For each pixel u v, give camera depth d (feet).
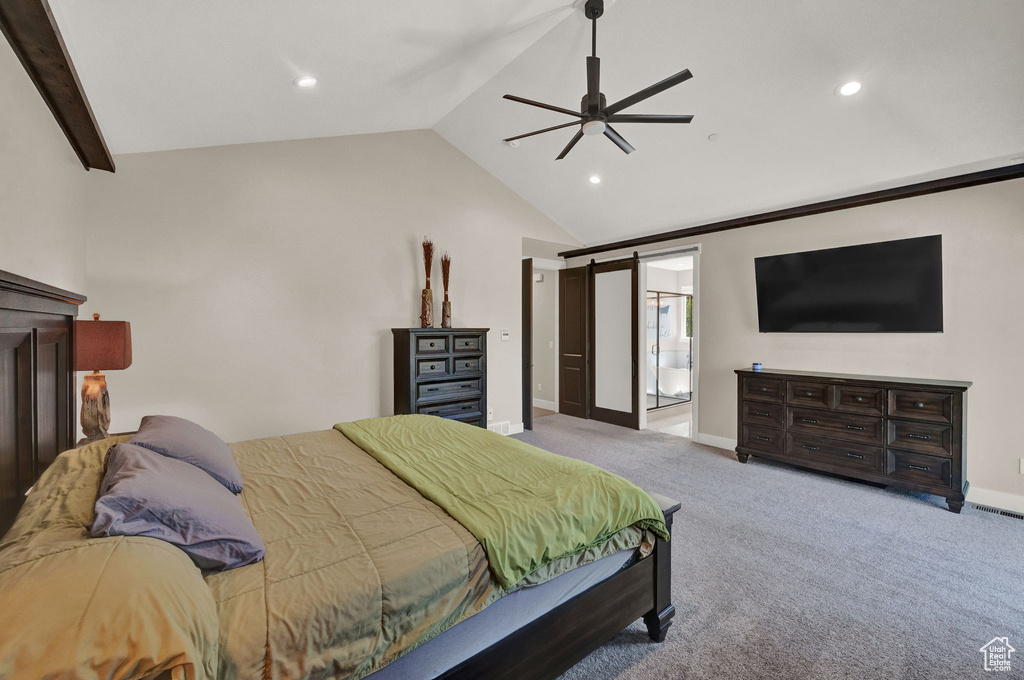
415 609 3.76
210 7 5.50
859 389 11.18
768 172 11.87
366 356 12.89
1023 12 6.86
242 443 7.58
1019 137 8.89
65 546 2.87
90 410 6.90
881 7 7.37
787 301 13.44
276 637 3.11
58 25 5.01
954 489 9.80
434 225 14.39
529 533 4.53
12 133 5.15
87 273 9.02
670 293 24.79
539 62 10.21
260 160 11.14
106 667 2.23
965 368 10.53
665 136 11.66
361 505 5.00
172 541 3.44
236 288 10.80
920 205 11.10
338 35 7.11
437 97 11.39
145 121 8.17
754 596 6.80
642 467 13.02
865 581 7.19
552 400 22.39
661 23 8.69
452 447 7.13
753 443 13.24
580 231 18.34
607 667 5.42
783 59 8.70
